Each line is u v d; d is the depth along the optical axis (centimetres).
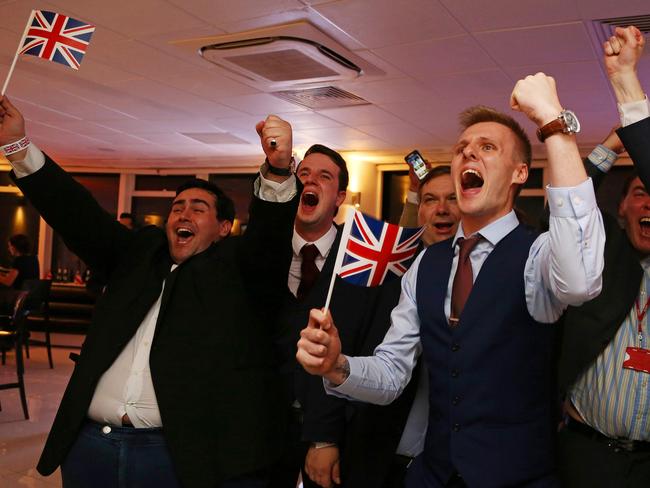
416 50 442
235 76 521
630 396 156
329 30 414
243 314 175
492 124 142
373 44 433
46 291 668
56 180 174
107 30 436
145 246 191
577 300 118
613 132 177
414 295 154
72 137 822
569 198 114
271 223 163
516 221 145
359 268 149
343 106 603
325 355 127
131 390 169
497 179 138
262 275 171
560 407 178
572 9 362
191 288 176
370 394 144
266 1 374
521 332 134
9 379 598
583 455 163
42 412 483
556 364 166
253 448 166
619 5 353
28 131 796
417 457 155
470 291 140
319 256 207
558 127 116
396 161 898
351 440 185
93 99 627
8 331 471
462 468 134
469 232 148
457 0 359
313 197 208
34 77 562
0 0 389
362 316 193
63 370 662
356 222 147
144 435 167
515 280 135
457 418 137
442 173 223
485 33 405
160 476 167
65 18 181
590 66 455
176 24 418
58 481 339
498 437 134
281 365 196
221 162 960
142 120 706
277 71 495
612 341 161
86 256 190
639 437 156
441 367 142
